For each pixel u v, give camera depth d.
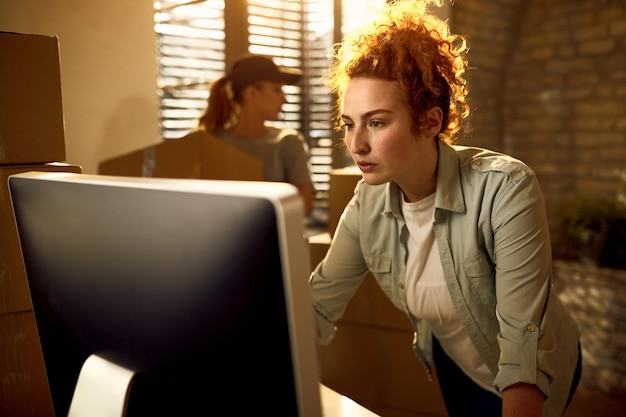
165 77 3.21
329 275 1.20
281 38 3.38
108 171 1.89
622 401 2.87
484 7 3.75
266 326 0.45
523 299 0.91
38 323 0.72
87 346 0.64
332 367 1.81
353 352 1.77
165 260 0.51
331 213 1.72
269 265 0.44
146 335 0.55
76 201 0.60
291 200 0.43
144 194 0.52
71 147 2.04
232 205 0.45
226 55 3.18
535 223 0.92
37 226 0.67
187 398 0.53
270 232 0.43
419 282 1.11
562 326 1.08
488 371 1.20
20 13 1.88
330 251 1.21
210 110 2.22
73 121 2.04
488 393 1.22
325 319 1.20
